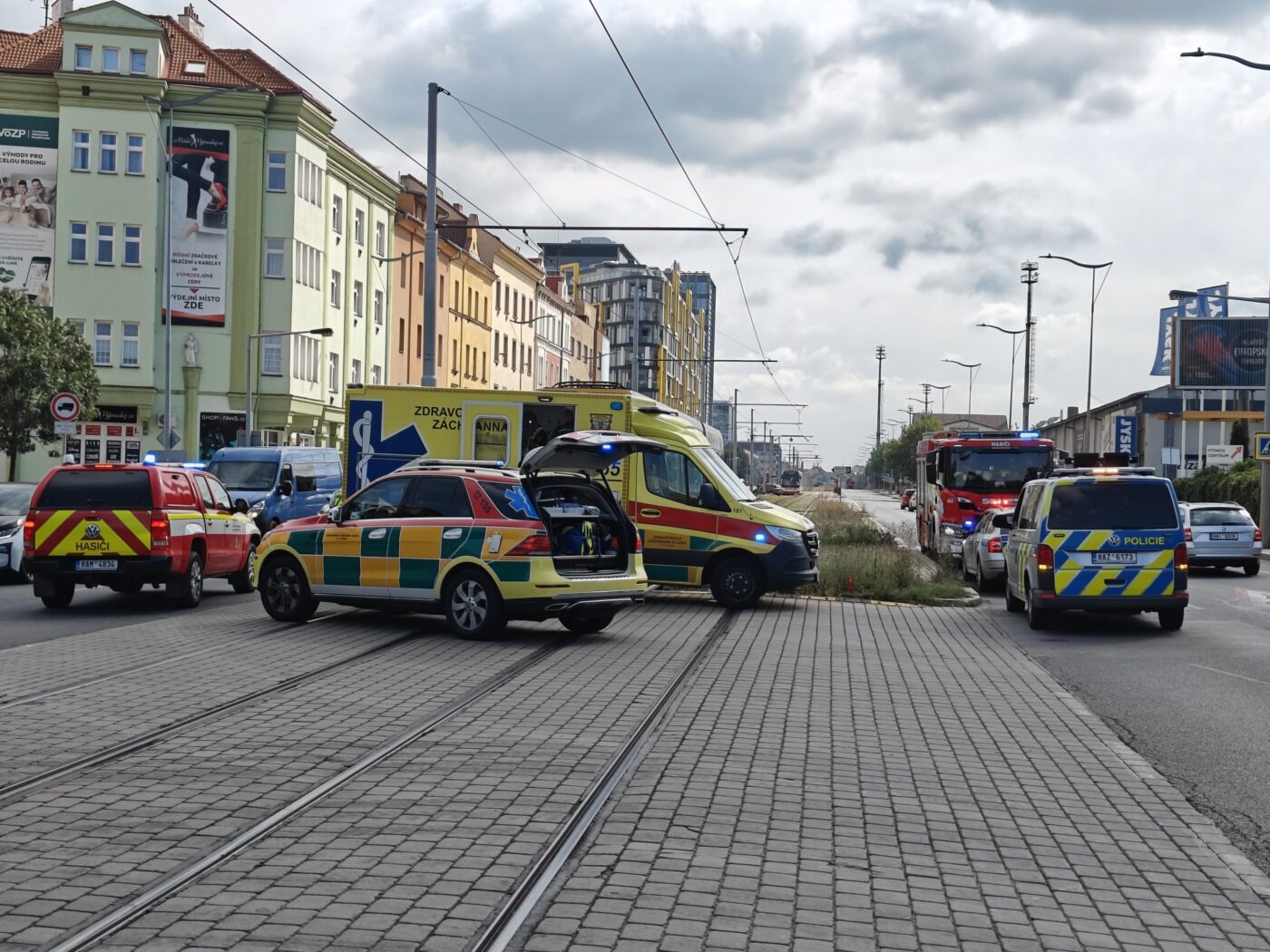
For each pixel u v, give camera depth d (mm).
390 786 7539
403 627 15891
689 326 164250
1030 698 11531
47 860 5973
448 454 20984
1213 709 11094
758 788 7699
